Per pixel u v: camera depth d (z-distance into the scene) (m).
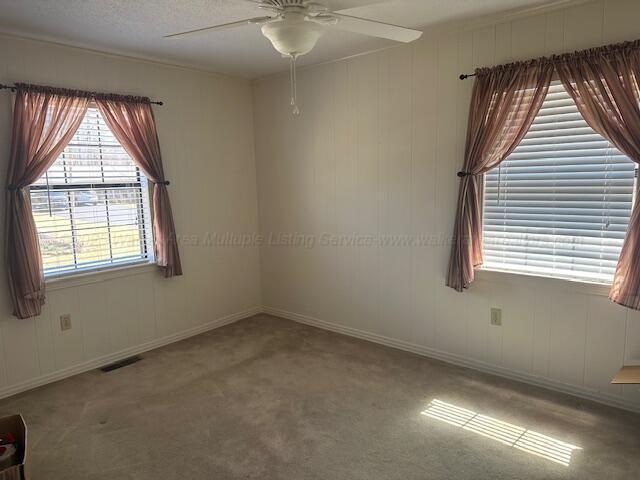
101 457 2.26
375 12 2.58
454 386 2.92
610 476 2.03
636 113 2.31
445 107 3.10
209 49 3.24
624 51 2.32
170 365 3.38
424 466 2.13
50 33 2.80
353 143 3.65
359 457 2.21
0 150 2.81
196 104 3.90
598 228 2.60
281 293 4.48
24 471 1.89
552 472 2.07
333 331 4.06
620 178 2.50
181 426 2.52
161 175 3.58
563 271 2.76
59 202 3.14
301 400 2.78
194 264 4.01
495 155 2.84
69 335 3.23
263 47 3.21
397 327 3.61
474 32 2.89
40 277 2.96
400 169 3.40
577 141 2.61
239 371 3.23
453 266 3.06
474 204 2.95
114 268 3.45
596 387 2.68
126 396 2.89
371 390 2.89
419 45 3.16
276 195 4.34
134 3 2.33
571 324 2.73
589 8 2.45
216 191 4.14
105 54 3.26
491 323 3.06
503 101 2.76
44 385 3.08
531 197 2.81
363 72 3.49
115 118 3.31
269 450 2.28
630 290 2.37
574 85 2.51
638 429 2.39
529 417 2.53
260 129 4.36
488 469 2.10
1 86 2.75
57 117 2.99
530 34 2.66
